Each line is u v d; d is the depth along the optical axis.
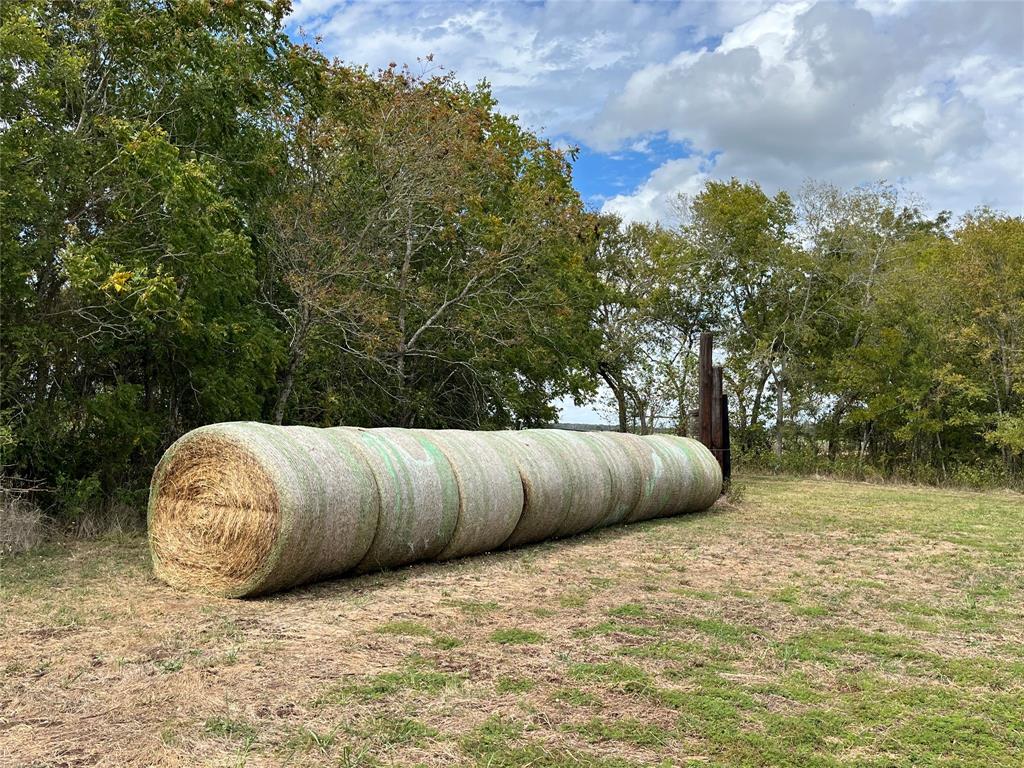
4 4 10.20
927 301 23.78
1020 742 4.08
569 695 4.57
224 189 12.95
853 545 10.27
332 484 7.13
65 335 10.50
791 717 4.33
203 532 7.05
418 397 17.78
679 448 13.27
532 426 22.17
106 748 3.82
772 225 28.16
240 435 6.95
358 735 3.98
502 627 5.98
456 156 16.45
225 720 4.14
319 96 15.34
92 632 5.74
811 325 27.55
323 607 6.57
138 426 10.97
